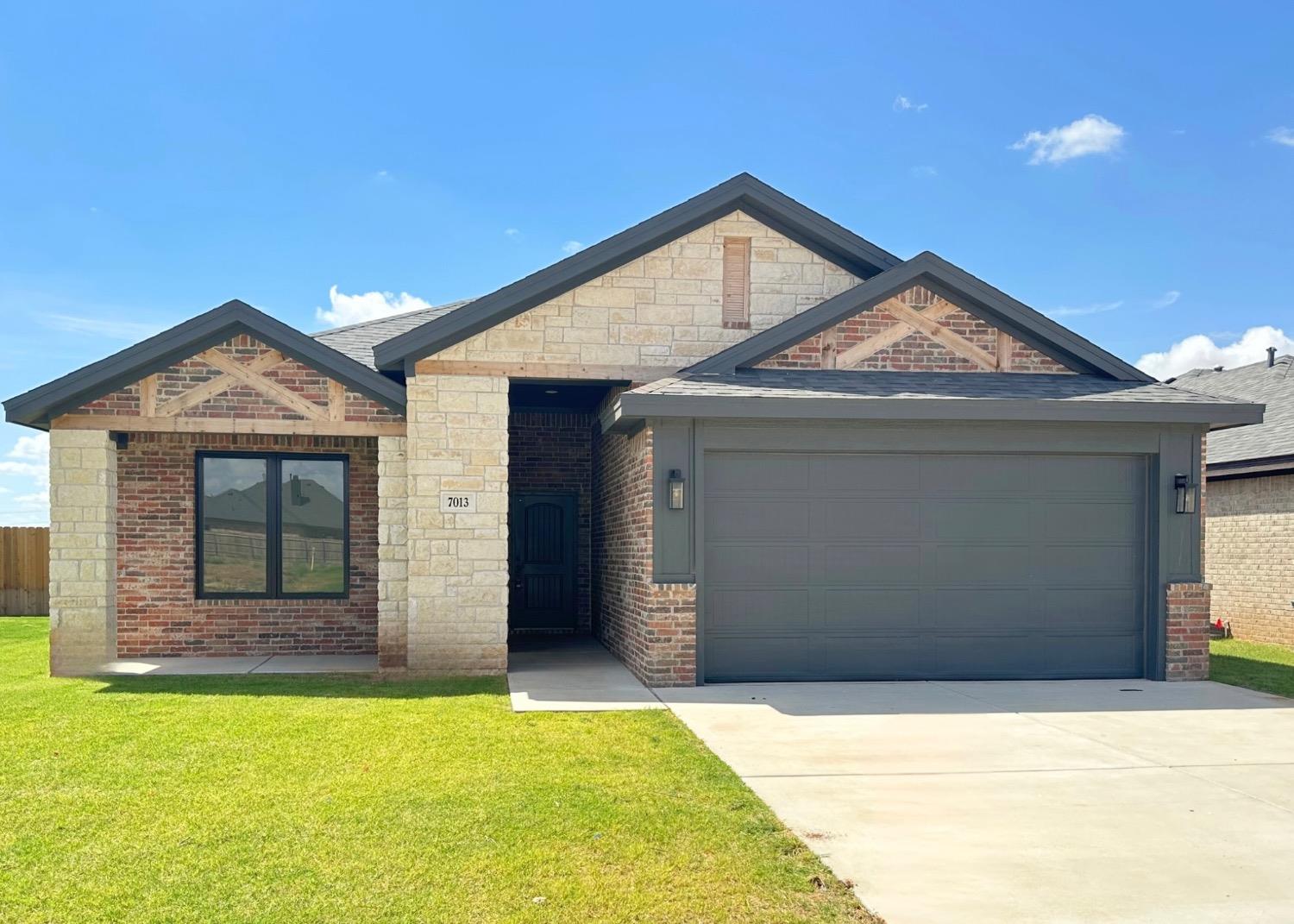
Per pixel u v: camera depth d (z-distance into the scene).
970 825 5.80
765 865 5.11
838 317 11.53
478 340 11.74
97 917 4.45
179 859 5.16
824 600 10.94
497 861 5.14
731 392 10.37
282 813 5.92
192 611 13.26
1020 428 11.02
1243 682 11.07
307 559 13.52
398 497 11.81
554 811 5.95
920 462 11.09
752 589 10.86
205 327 11.48
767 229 12.29
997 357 11.82
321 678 11.27
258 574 13.43
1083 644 11.22
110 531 12.05
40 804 6.10
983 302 11.69
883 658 10.98
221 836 5.51
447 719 8.70
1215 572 17.17
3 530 21.67
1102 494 11.29
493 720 8.69
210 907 4.57
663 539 10.57
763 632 10.87
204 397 11.70
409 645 11.51
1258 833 5.70
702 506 10.65
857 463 11.02
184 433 13.21
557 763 7.11
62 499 11.70
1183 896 4.77
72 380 11.35
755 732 8.19
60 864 5.09
